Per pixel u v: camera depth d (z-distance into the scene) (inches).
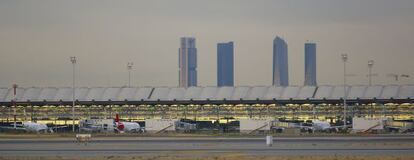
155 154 7854.3
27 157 7509.8
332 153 7824.8
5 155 7869.1
